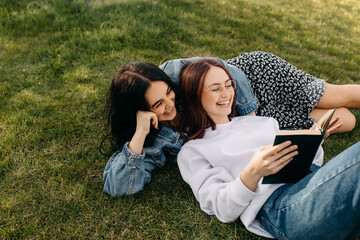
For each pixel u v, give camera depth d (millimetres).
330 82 3293
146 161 2018
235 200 1509
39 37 3689
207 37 3898
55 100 2736
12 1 4180
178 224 1797
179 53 3490
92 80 2996
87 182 2045
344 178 1208
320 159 1881
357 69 3629
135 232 1775
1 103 2707
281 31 4453
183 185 2020
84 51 3402
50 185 2025
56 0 4254
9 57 3326
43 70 3111
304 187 1387
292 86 2256
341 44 4445
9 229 1745
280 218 1467
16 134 2389
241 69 2279
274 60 2289
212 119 1872
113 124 1979
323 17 5691
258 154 1416
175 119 2111
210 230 1750
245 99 2066
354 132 2486
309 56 3805
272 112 2252
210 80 1714
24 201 1925
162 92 1718
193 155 1823
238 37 4027
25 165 2152
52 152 2262
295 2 6602
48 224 1807
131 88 1710
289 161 1406
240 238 1700
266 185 1596
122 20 3951
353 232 1323
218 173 1728
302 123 2254
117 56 3326
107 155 2217
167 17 4184
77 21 3898
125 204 1898
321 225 1292
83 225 1803
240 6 5281
